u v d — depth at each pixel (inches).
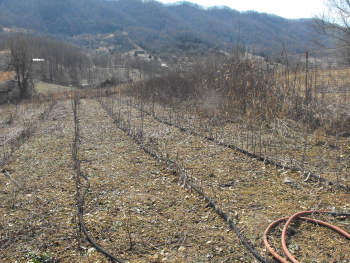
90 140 298.8
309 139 260.7
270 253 120.9
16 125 409.7
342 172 193.8
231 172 203.0
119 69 1142.3
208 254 122.3
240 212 152.0
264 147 246.8
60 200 171.3
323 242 126.6
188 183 185.0
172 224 144.5
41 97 852.0
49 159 243.8
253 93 342.0
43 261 120.3
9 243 132.3
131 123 367.6
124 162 232.1
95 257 122.6
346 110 287.4
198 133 295.3
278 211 151.4
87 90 934.4
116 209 159.6
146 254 123.7
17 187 190.4
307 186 177.6
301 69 362.3
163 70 679.1
